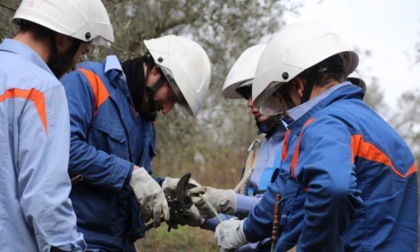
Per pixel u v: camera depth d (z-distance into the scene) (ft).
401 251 10.18
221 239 12.85
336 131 9.96
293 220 10.77
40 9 11.27
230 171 35.70
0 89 10.16
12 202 9.98
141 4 23.80
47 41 11.29
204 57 14.02
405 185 10.39
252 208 12.87
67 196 10.05
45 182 9.87
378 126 10.50
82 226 12.92
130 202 13.43
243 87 15.07
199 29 24.86
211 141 34.63
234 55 24.57
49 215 9.84
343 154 9.68
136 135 13.44
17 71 10.30
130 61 13.51
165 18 24.64
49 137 10.06
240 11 24.09
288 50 11.07
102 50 20.08
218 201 14.08
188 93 13.53
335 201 9.44
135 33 23.43
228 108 28.81
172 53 13.55
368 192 10.18
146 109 13.52
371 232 10.14
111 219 13.14
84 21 11.51
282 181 11.46
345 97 10.81
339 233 9.76
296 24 11.41
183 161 31.48
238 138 35.96
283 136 14.37
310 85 10.92
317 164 9.64
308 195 9.73
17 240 9.99
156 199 12.98
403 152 10.54
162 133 27.35
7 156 10.01
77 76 12.95
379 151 10.19
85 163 12.49
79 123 12.68
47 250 9.91
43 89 10.21
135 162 13.51
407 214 10.38
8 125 10.05
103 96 13.05
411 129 32.12
